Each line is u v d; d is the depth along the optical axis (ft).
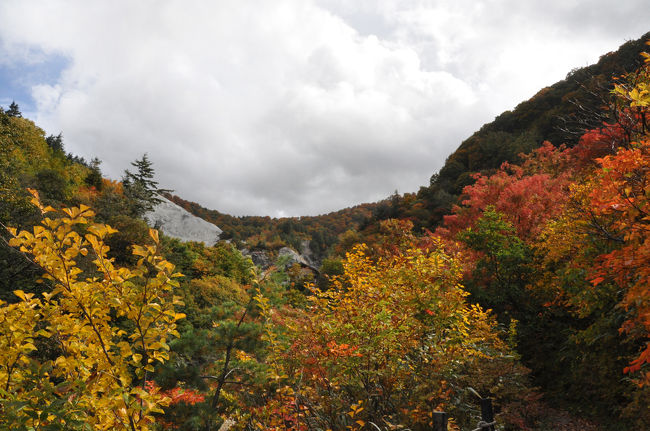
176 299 8.06
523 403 25.05
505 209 46.62
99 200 107.24
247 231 391.45
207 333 14.85
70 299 7.67
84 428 6.82
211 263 96.12
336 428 14.60
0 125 94.43
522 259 36.24
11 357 7.18
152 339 7.88
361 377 16.16
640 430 21.31
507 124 160.56
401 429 13.66
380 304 18.21
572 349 28.86
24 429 6.02
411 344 17.80
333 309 19.77
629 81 18.62
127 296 7.64
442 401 16.52
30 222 52.70
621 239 13.71
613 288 19.57
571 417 26.32
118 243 74.18
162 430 12.45
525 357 33.86
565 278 22.85
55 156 142.00
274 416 14.70
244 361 14.74
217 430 13.85
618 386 23.62
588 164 34.37
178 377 13.35
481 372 21.39
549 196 44.80
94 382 7.05
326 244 375.04
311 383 16.52
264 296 15.81
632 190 11.57
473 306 23.89
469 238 38.01
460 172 155.63
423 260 20.34
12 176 65.67
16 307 7.50
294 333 17.21
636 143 14.78
